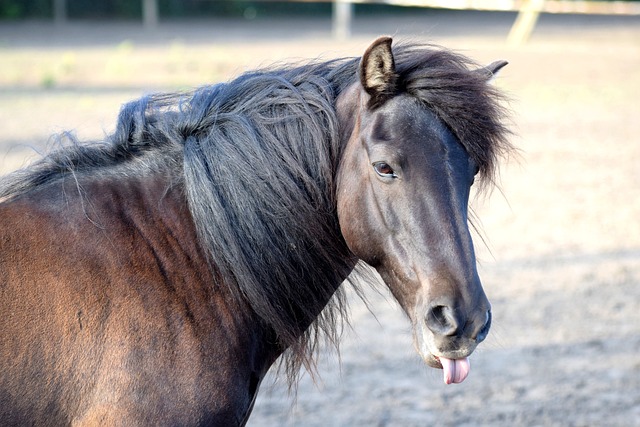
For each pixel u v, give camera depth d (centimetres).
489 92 334
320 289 365
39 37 3011
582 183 1416
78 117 1620
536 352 776
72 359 312
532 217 1216
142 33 3206
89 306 317
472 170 327
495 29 3381
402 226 318
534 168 1508
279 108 355
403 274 321
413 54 340
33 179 346
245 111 357
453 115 322
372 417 648
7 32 3145
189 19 3791
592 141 1712
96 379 313
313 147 349
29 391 308
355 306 889
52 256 321
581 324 839
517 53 2728
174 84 2017
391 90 329
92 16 3722
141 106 370
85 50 2658
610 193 1357
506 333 814
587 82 2302
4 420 305
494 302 888
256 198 345
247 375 347
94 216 334
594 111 1992
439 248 312
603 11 3547
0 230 322
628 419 651
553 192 1358
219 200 340
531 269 997
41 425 310
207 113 359
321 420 641
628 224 1192
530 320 845
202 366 325
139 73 2212
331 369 741
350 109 350
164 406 315
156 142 359
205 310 335
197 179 341
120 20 3675
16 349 308
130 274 327
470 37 3067
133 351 316
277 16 3959
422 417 649
